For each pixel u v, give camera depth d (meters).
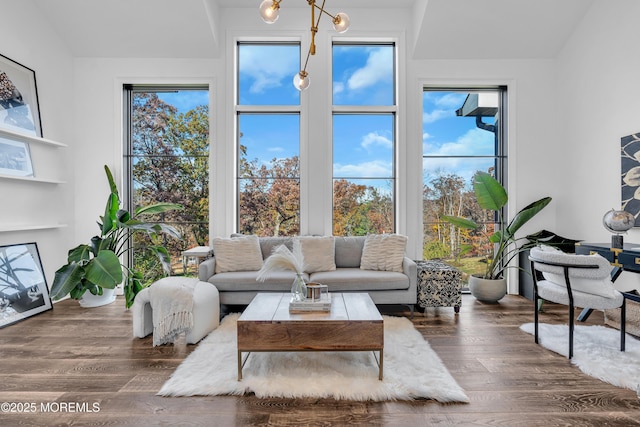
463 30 4.07
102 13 3.91
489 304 3.82
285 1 4.19
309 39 4.29
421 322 3.20
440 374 2.13
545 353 2.50
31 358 2.41
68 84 4.18
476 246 4.46
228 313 3.49
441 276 3.42
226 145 4.31
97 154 4.31
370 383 2.01
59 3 3.78
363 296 2.68
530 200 4.32
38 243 3.71
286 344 2.07
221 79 4.32
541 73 4.32
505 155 4.43
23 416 1.73
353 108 4.35
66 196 4.14
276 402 1.86
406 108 4.32
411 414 1.76
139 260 4.46
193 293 2.74
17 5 3.48
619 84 3.38
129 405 1.83
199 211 4.46
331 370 2.17
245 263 3.62
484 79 4.31
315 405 1.84
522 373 2.19
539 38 4.12
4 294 3.14
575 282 2.43
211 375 2.12
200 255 3.68
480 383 2.06
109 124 4.31
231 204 4.32
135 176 4.46
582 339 2.71
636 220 3.19
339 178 4.43
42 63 3.80
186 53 4.28
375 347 2.07
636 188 3.19
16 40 3.47
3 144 3.29
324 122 4.28
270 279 3.33
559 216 4.27
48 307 3.58
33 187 3.66
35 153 3.68
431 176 4.46
